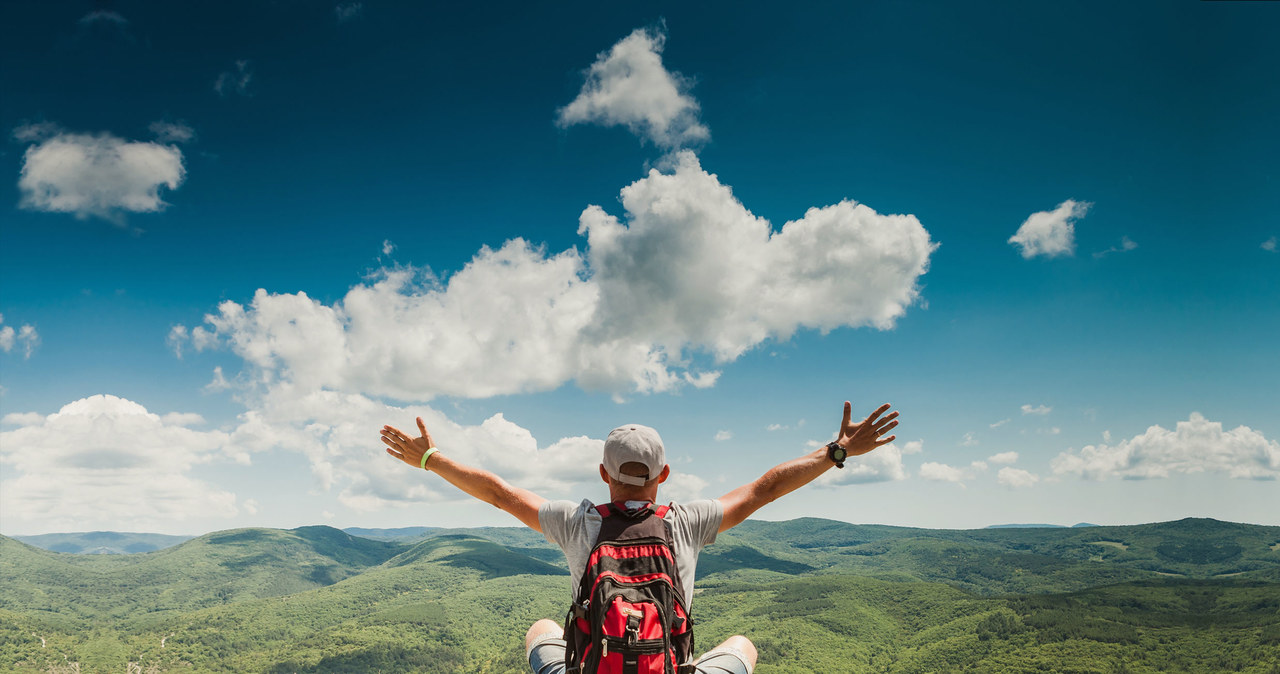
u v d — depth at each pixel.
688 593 2.84
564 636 2.83
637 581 2.73
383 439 3.51
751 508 3.08
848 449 3.16
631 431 3.07
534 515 3.15
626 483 3.07
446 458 3.37
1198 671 130.75
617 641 2.54
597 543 2.87
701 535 2.98
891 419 3.19
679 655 2.70
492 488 3.28
